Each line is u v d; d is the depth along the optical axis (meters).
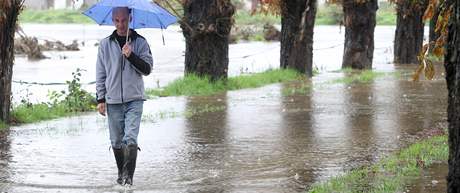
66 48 91.62
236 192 17.33
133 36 18.06
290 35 48.38
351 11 54.25
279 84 43.56
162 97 37.06
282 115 30.47
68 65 68.25
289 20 48.28
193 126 27.61
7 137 25.08
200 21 39.88
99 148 23.17
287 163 20.73
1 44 27.06
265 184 18.14
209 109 32.34
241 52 87.38
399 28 62.06
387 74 49.59
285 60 48.75
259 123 28.33
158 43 106.25
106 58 18.08
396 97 36.28
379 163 20.19
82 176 19.19
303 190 17.47
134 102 18.08
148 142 24.19
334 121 28.64
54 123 28.56
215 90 39.50
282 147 23.22
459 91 10.49
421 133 25.58
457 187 10.60
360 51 54.47
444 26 12.91
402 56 62.16
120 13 17.81
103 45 18.09
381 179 18.11
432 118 29.17
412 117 29.50
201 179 18.80
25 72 59.53
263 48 95.69
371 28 54.44
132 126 17.98
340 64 66.69
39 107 31.02
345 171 19.55
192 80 39.59
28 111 29.61
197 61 40.41
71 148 23.12
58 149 22.94
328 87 41.53
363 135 25.34
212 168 20.14
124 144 18.23
